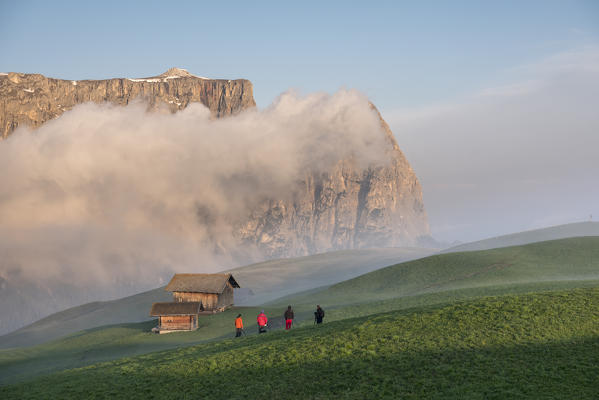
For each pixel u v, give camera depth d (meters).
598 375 24.53
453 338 31.64
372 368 28.98
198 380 31.33
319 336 36.94
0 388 34.47
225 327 68.06
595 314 32.47
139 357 41.16
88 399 30.11
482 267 98.75
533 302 36.66
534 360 27.09
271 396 27.50
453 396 24.50
